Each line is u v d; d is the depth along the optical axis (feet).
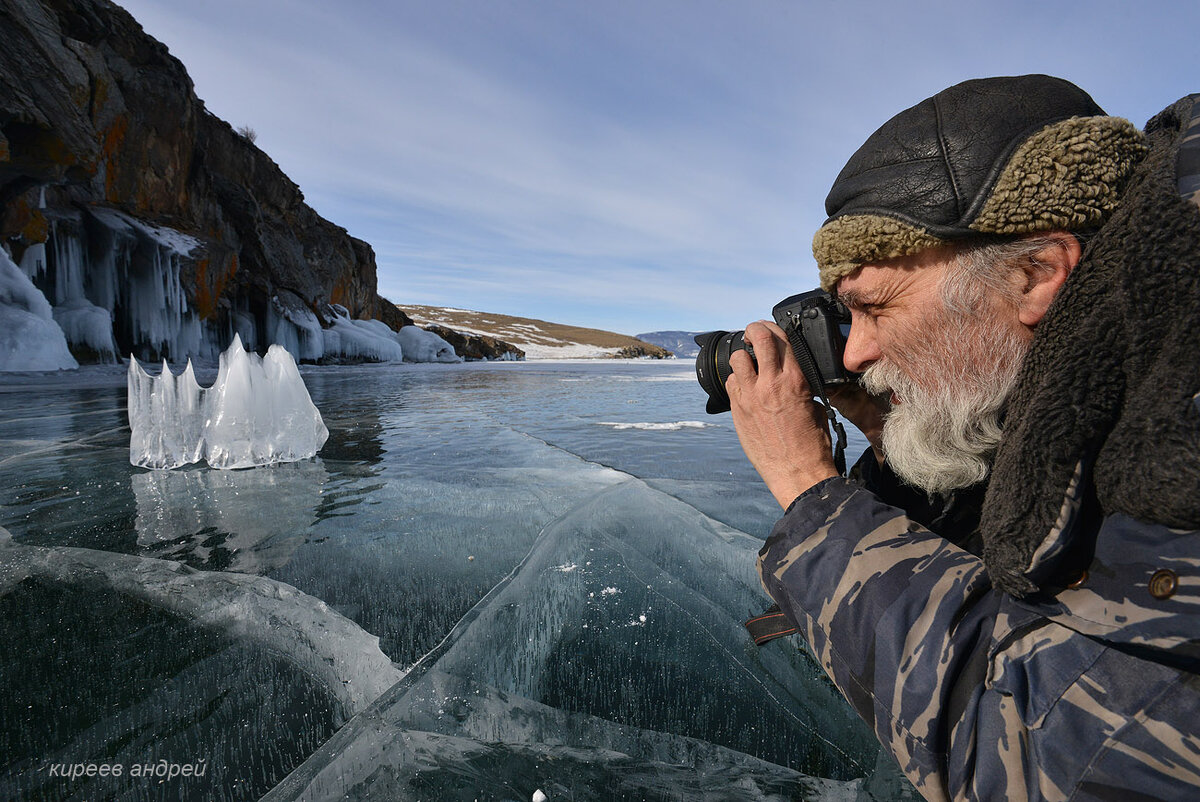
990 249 1.43
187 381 7.64
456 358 87.92
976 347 1.51
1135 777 0.88
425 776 1.93
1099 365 1.05
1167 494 0.89
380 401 18.30
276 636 2.97
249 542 4.46
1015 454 1.13
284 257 57.98
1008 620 1.12
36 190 30.58
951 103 1.48
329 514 5.26
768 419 1.92
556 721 2.28
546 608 3.25
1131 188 1.17
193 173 45.06
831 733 2.25
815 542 1.53
